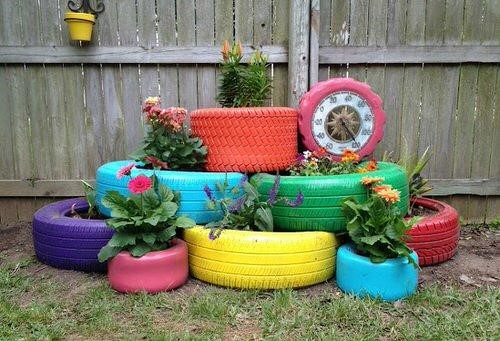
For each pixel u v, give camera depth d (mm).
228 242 2332
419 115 3539
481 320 2010
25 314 2070
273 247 2289
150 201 2352
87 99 3506
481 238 3322
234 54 3117
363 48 3424
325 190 2422
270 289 2336
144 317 2074
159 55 3416
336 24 3420
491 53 3426
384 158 3422
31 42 3406
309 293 2338
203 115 2777
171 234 2334
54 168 3586
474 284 2455
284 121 2795
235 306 2166
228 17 3402
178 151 2742
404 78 3498
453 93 3518
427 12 3408
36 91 3486
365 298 2201
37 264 2744
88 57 3402
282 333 1939
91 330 1968
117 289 2320
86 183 3301
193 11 3393
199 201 2525
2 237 3281
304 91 3375
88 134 3547
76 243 2574
